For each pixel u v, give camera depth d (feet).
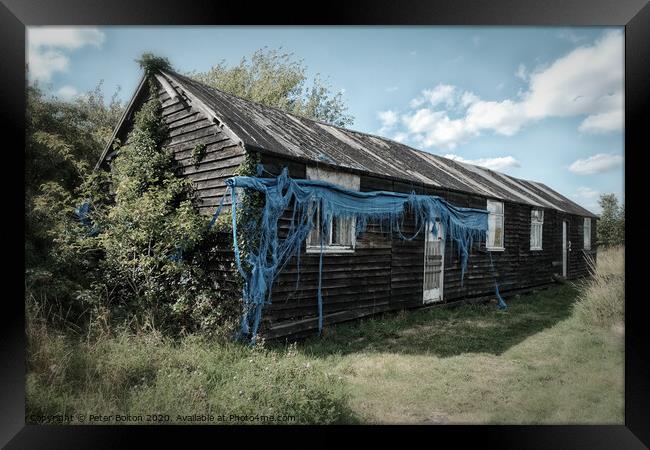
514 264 52.13
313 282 26.99
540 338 28.35
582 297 35.40
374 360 22.75
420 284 37.01
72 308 23.63
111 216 26.32
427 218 36.88
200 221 24.67
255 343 22.25
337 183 28.71
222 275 24.62
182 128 29.25
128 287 26.71
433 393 18.65
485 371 21.59
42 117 41.14
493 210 48.44
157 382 16.48
